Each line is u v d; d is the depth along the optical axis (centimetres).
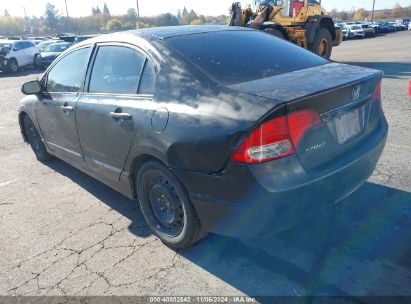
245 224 240
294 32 1277
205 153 240
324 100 241
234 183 233
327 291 248
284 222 238
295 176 230
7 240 333
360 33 3941
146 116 282
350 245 292
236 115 231
